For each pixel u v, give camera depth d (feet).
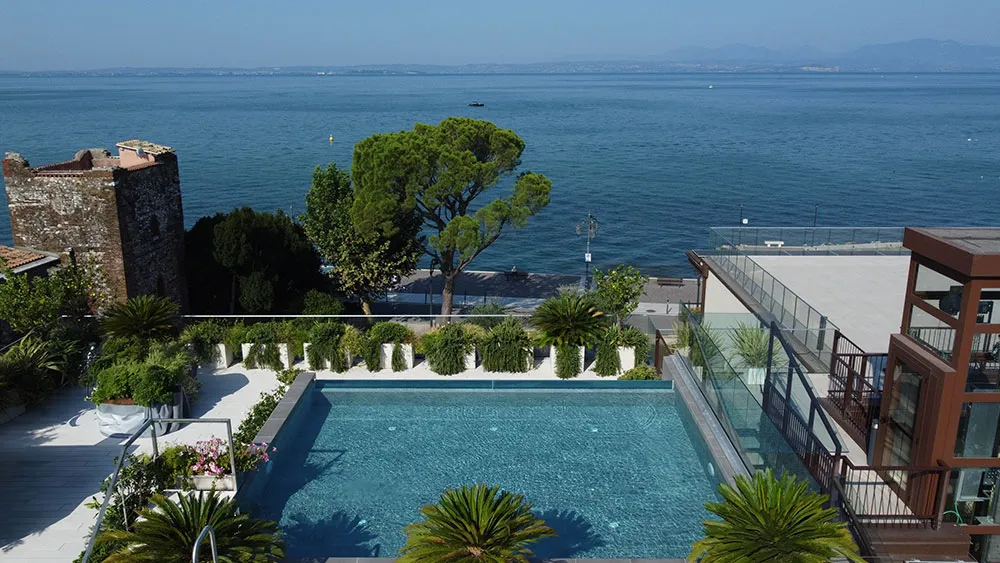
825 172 357.00
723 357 54.49
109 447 52.08
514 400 65.21
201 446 46.11
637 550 42.68
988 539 38.29
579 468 52.80
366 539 43.45
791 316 57.72
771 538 32.22
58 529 41.91
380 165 95.35
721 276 73.26
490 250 208.95
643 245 218.18
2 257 69.87
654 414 62.59
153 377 53.98
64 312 69.77
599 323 70.18
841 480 38.68
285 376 65.62
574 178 336.70
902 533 36.81
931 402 37.19
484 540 34.40
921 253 38.75
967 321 35.24
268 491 48.98
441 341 69.15
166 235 89.35
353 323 89.56
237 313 100.32
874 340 55.62
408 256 107.14
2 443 52.49
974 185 316.60
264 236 98.43
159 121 613.52
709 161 397.60
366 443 56.70
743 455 48.78
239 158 384.06
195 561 26.78
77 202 78.38
